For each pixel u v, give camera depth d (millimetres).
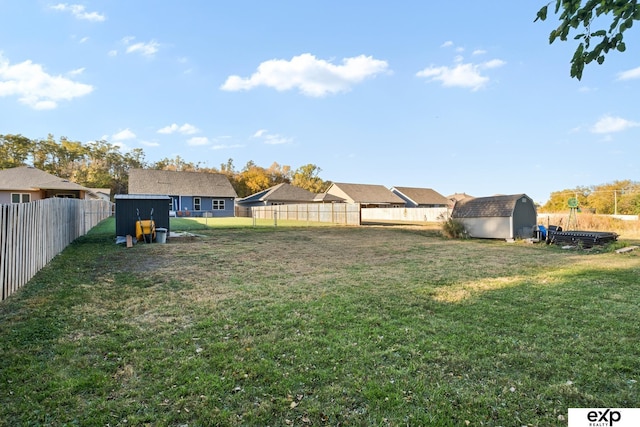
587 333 3811
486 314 4504
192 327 4020
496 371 2967
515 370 2984
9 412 2357
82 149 57188
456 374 2918
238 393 2625
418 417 2336
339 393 2627
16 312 4465
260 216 36969
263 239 14047
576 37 2557
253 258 9250
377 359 3188
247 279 6656
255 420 2305
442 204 51531
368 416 2355
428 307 4820
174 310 4656
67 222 10852
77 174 48812
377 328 3979
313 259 9266
